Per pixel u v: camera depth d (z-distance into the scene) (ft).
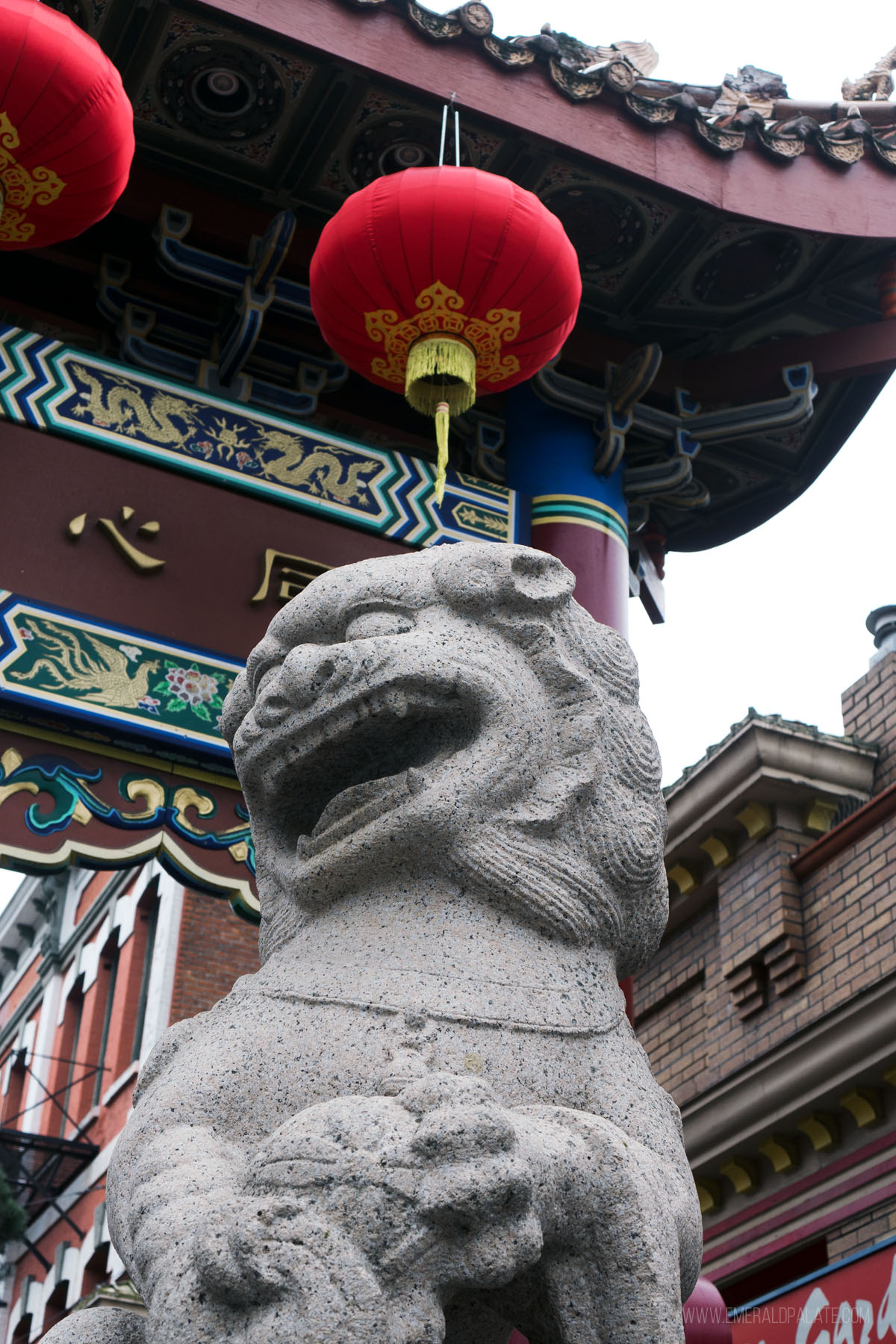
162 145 18.07
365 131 17.75
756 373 20.26
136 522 16.26
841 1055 22.40
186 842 14.89
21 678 14.82
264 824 9.00
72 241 18.74
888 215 18.84
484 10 17.08
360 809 8.12
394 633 8.44
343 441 17.83
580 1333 6.39
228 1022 7.66
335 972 7.67
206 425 17.15
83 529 15.96
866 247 19.25
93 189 14.46
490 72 17.24
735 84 19.90
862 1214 22.30
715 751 26.94
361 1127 6.04
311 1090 7.11
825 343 20.18
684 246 18.95
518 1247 5.90
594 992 7.88
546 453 19.44
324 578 8.89
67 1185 39.40
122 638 15.51
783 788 26.30
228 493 16.93
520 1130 6.39
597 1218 6.48
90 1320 7.10
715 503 23.84
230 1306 5.76
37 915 51.13
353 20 16.71
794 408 19.97
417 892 8.04
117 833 14.76
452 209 14.34
